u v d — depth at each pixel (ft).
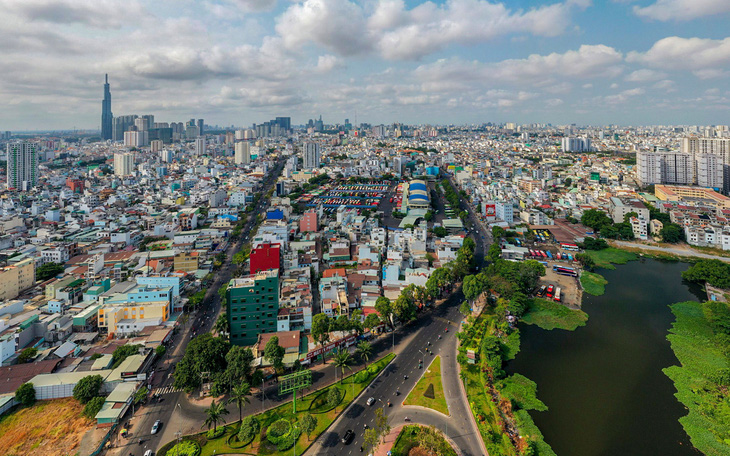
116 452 431.02
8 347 575.79
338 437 452.35
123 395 495.41
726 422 477.77
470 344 638.12
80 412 488.02
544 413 497.05
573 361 613.52
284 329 647.56
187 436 453.17
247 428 432.66
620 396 531.91
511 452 428.15
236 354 529.04
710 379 565.12
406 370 577.43
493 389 538.88
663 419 490.08
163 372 575.79
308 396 517.14
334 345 613.93
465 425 472.85
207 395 523.70
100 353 597.93
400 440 444.55
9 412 490.49
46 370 544.62
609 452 438.81
